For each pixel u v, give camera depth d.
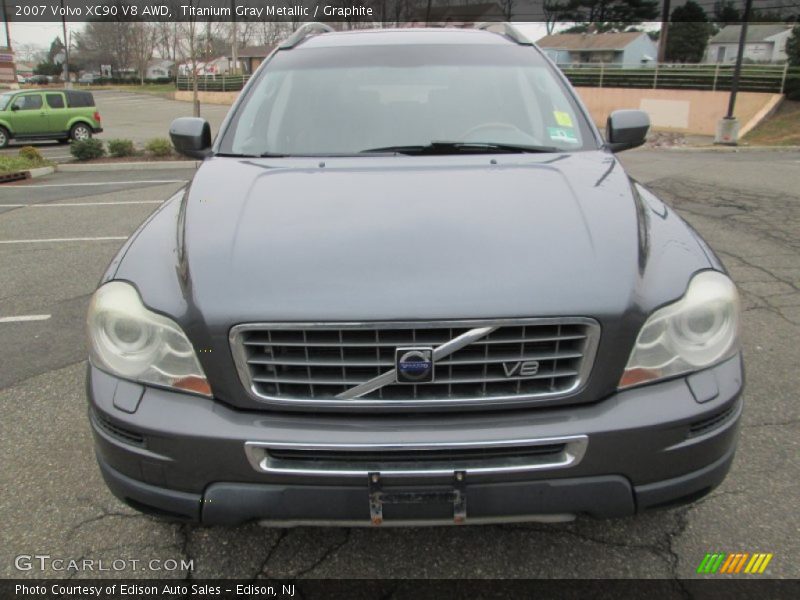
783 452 2.96
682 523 2.53
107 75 81.56
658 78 28.50
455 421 1.91
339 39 3.76
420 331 1.90
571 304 1.90
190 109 38.16
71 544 2.47
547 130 3.11
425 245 2.09
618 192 2.46
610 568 2.32
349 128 3.12
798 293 5.05
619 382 1.95
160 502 2.00
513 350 1.93
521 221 2.21
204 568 2.36
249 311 1.91
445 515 1.93
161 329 1.99
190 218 2.35
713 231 6.98
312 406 1.93
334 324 1.89
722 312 2.04
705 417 1.95
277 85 3.39
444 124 3.12
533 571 2.31
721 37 59.38
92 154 14.55
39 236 7.20
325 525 1.99
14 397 3.57
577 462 1.90
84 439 3.16
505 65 3.44
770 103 24.06
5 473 2.90
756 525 2.51
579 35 58.12
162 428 1.92
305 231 2.20
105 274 2.24
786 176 11.06
